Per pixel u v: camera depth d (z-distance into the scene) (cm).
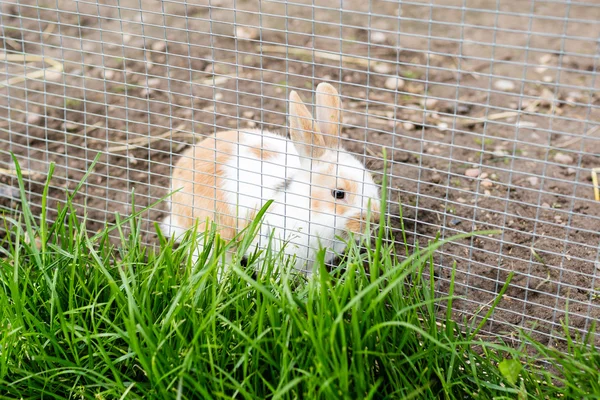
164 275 102
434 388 97
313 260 116
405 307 97
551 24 182
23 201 107
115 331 100
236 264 100
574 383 94
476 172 138
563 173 138
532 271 118
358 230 113
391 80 162
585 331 108
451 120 151
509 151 143
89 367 97
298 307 96
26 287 101
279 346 95
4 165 141
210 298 99
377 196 116
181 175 122
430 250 93
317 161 115
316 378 89
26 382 98
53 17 184
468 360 100
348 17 186
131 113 154
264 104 155
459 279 117
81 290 104
